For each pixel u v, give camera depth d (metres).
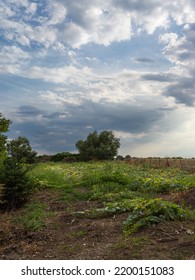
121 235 8.39
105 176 16.47
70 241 8.55
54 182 17.36
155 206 9.15
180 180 16.02
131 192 13.47
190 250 6.97
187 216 8.92
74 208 11.96
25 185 13.02
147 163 32.66
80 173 20.67
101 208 11.49
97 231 8.94
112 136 39.72
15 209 12.45
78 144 40.16
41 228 9.64
